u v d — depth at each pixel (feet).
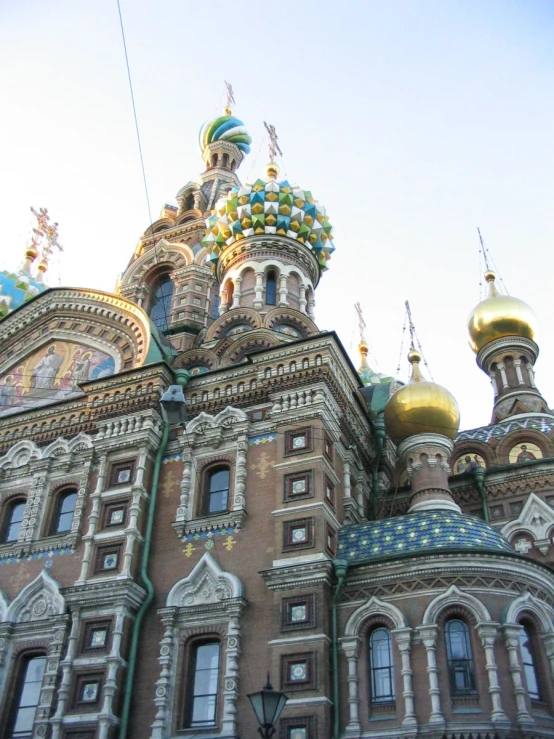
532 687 65.72
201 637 73.72
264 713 49.55
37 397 102.17
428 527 76.28
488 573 69.46
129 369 93.61
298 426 82.28
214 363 100.78
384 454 102.47
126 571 77.61
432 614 67.62
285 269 119.24
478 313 127.54
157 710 70.23
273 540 76.28
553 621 70.03
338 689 67.31
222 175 166.91
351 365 91.71
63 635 76.89
